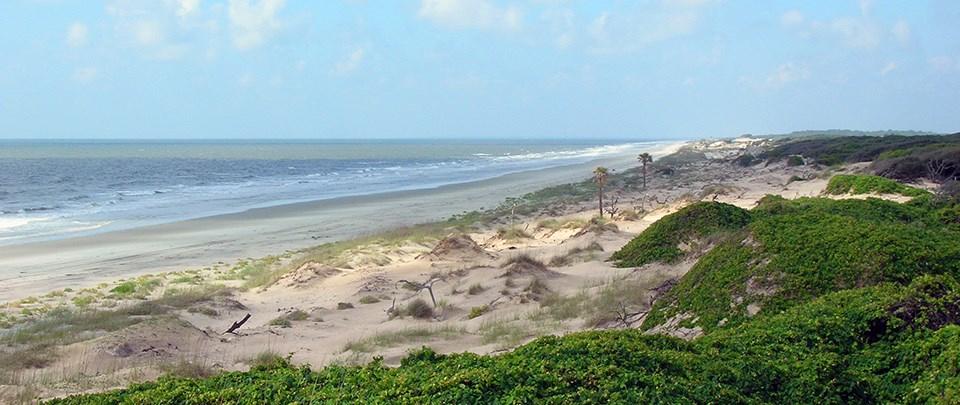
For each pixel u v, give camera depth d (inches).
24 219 1566.2
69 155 5270.7
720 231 785.6
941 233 594.2
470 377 286.8
